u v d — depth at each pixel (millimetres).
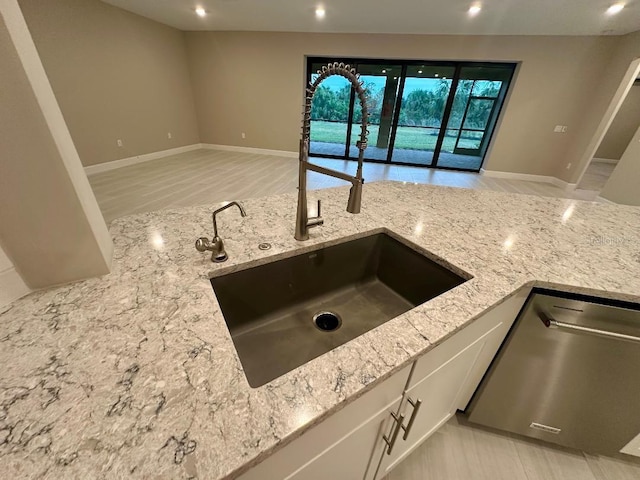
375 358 532
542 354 942
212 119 6258
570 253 988
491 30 4297
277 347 856
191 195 3818
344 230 1058
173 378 475
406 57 4938
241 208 791
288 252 895
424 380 728
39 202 565
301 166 845
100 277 709
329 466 612
